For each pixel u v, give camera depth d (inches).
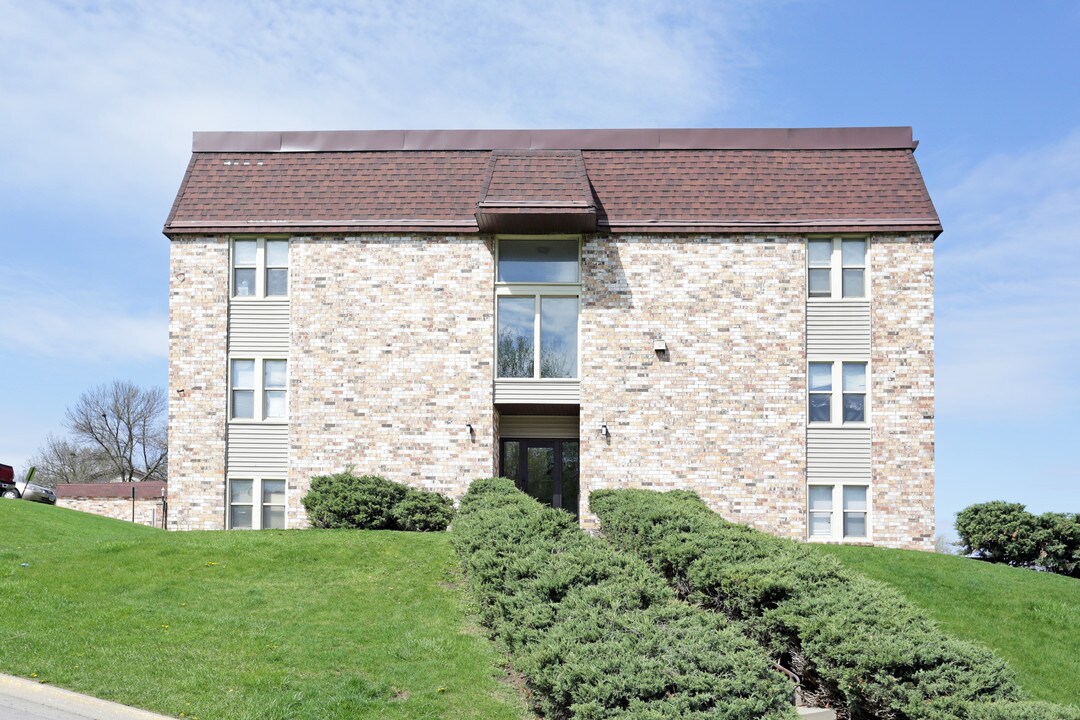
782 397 854.5
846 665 374.6
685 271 868.6
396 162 925.8
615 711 304.7
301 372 868.6
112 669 415.2
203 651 442.0
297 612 515.2
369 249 878.4
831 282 868.0
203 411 869.2
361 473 857.5
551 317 877.2
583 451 854.5
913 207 871.1
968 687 339.9
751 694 311.1
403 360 868.0
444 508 819.4
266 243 890.1
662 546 550.0
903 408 849.5
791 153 922.1
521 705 398.9
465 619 507.5
